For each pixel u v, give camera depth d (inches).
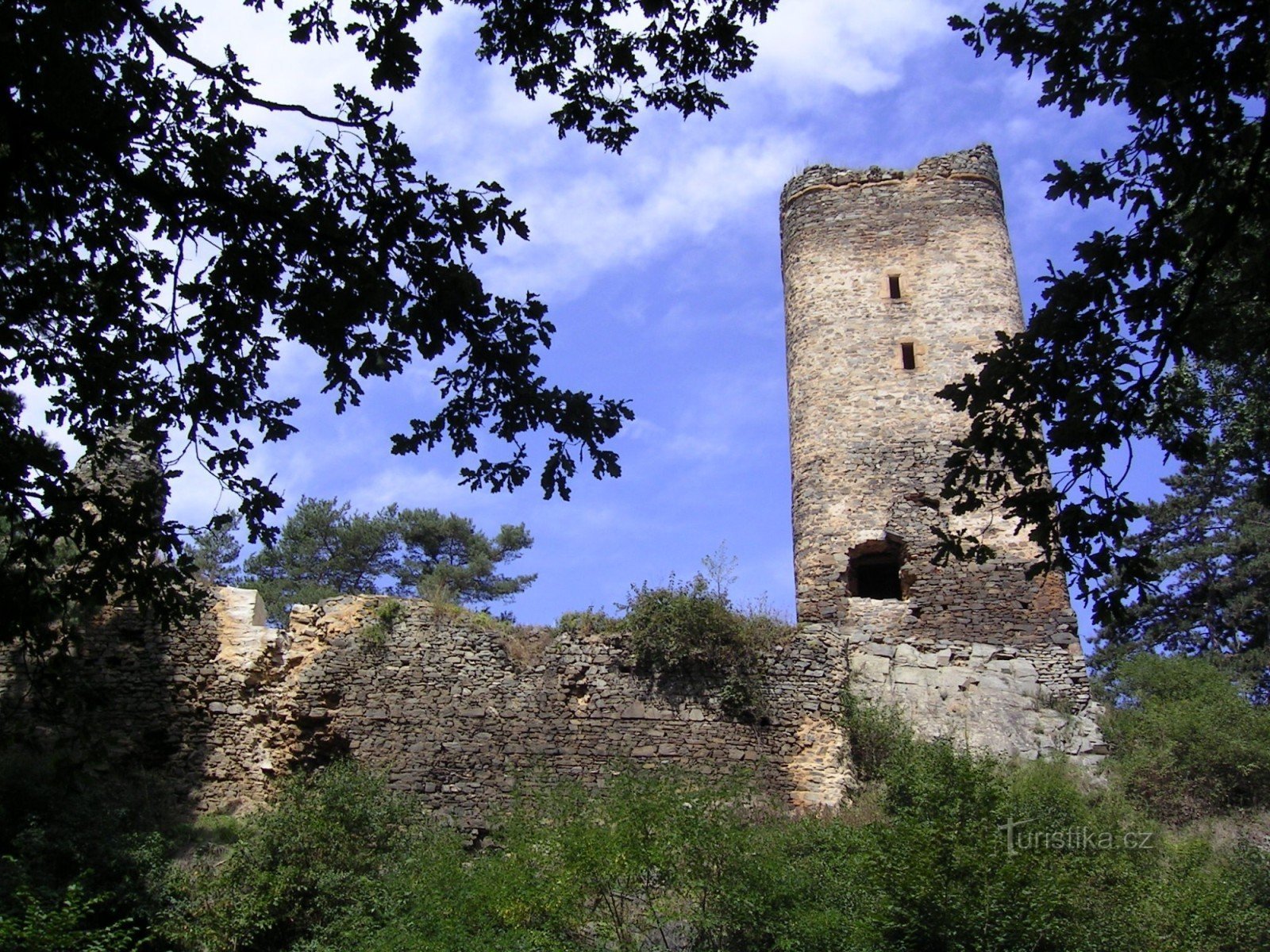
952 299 1072.2
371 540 1482.5
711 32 475.2
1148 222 418.9
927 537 977.5
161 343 474.0
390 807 725.3
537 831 640.4
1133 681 1035.3
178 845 729.6
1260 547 1298.0
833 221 1119.0
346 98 448.1
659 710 845.8
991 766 732.0
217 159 452.1
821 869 622.5
